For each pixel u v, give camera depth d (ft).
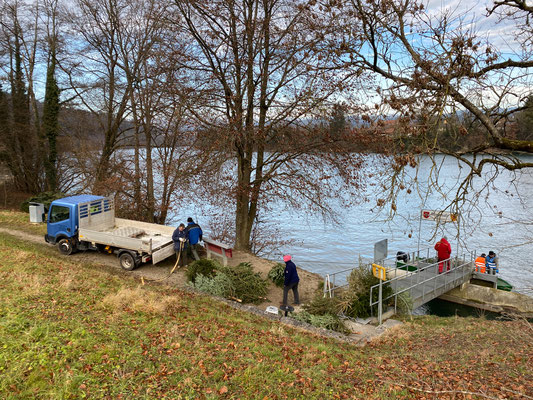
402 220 126.52
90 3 84.74
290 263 41.70
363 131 43.45
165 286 43.01
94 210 55.52
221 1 57.31
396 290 47.75
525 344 31.71
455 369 26.89
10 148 110.93
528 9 22.93
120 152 92.02
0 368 19.26
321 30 38.24
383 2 22.97
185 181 64.90
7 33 106.42
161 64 63.98
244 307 40.83
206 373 22.39
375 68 24.67
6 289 31.32
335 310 41.27
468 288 67.15
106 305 30.86
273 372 23.94
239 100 59.16
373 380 24.56
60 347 22.11
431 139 21.38
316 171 63.41
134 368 21.56
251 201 66.80
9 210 97.76
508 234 106.63
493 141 23.00
